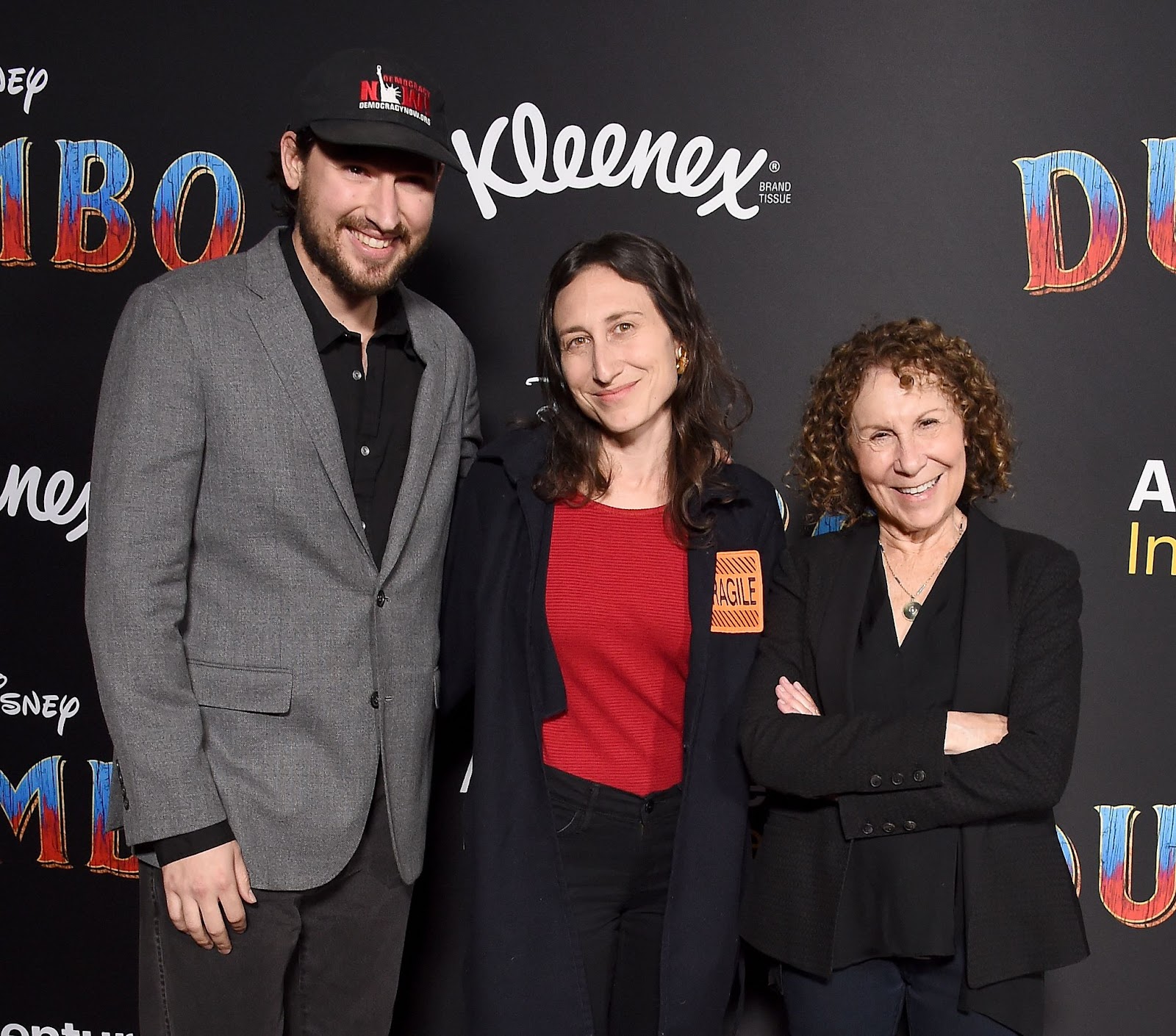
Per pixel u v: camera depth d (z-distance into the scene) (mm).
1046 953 1302
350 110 1351
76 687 2125
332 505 1396
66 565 2115
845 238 1964
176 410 1306
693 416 1525
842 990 1381
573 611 1467
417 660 1511
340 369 1469
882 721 1331
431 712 1570
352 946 1535
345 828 1418
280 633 1385
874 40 1931
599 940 1495
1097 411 1956
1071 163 1923
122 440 1285
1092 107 1914
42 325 2096
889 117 1939
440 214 2027
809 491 1567
